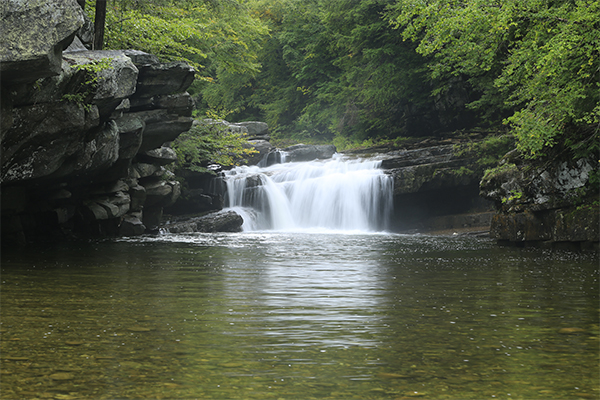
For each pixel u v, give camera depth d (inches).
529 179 684.1
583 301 308.7
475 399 154.0
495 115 1432.1
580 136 629.3
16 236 697.6
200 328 235.6
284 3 2078.0
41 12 370.0
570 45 495.8
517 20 595.5
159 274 419.5
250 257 556.7
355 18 1520.7
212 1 978.7
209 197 1107.9
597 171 623.2
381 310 278.8
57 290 337.1
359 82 1711.4
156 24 768.3
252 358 191.3
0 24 363.3
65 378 168.2
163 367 179.9
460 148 1218.6
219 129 1157.7
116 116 616.4
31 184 671.8
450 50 646.5
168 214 1083.3
